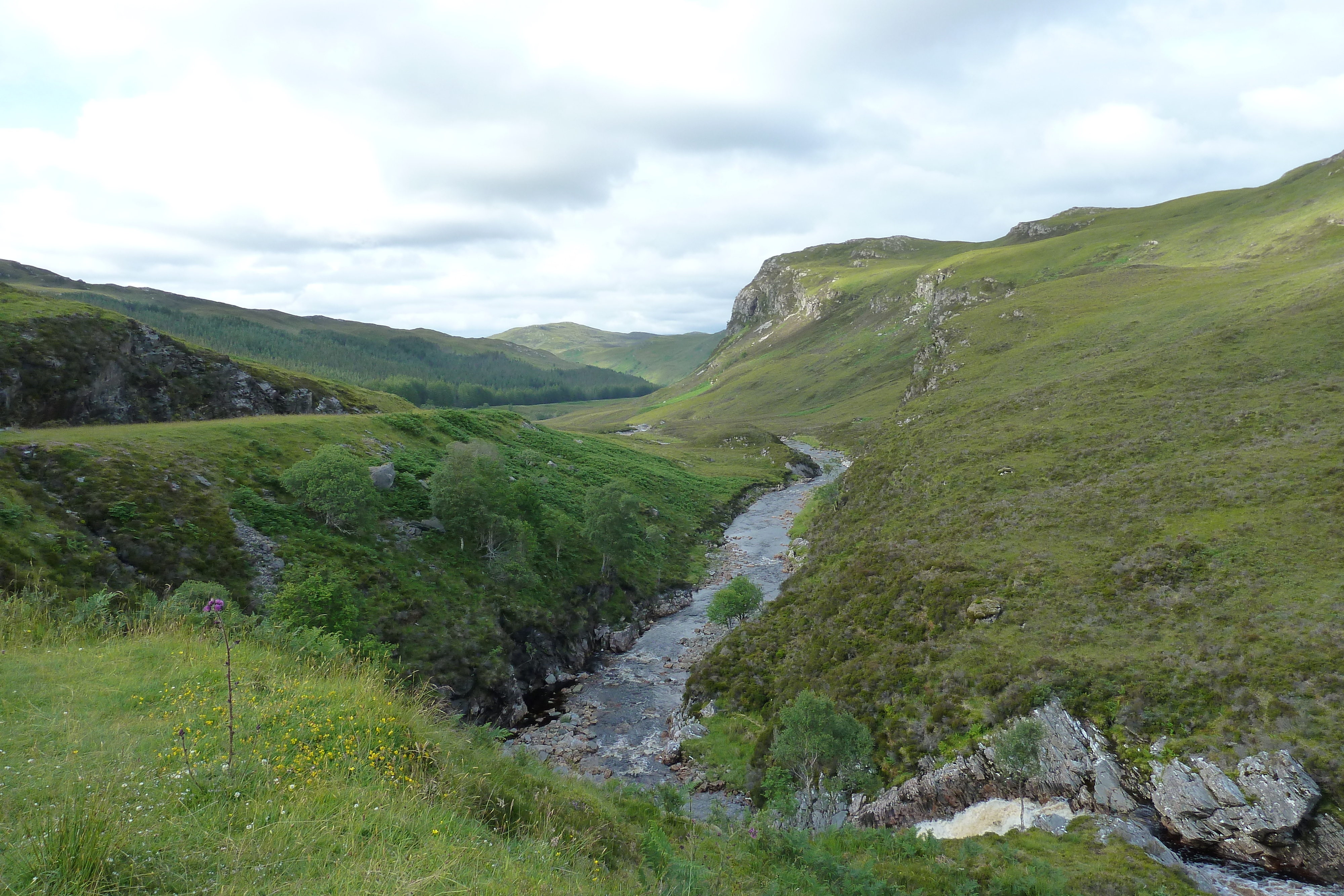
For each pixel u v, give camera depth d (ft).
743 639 175.94
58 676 43.01
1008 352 411.75
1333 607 104.22
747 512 410.11
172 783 30.19
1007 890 70.18
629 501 247.91
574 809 45.32
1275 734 87.81
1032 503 184.65
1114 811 93.56
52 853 22.81
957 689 118.42
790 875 55.21
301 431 222.07
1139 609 121.70
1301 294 302.45
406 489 214.48
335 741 37.81
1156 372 268.41
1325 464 151.43
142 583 126.62
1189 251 609.01
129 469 152.05
